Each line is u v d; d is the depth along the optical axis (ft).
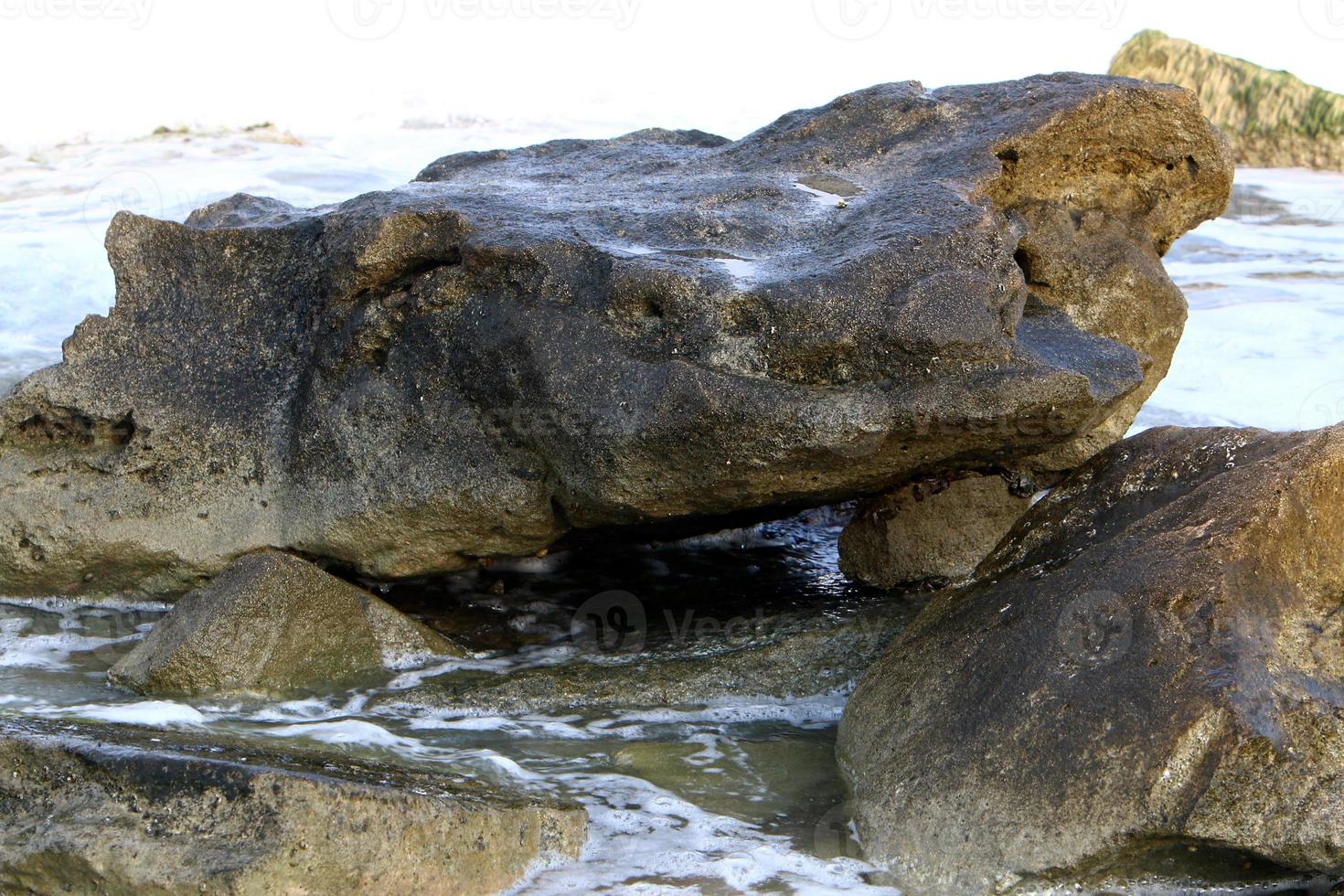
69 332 28.66
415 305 15.42
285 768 10.38
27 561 16.78
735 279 13.97
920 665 12.80
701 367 13.69
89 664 15.47
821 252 14.46
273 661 14.67
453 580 17.88
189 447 16.56
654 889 10.77
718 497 14.37
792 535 19.92
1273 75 54.19
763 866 11.19
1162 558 11.84
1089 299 16.53
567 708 14.66
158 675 14.43
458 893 10.35
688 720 14.46
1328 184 49.52
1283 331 29.91
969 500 17.08
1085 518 14.02
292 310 16.67
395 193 16.66
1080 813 10.49
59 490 16.71
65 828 9.70
